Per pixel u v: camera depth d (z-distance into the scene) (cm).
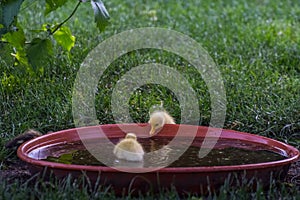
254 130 630
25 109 634
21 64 645
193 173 428
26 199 430
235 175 436
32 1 675
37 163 441
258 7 1236
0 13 557
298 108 665
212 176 433
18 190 444
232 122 648
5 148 546
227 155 511
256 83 744
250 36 974
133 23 1028
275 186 462
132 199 434
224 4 1270
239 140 548
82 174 432
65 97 674
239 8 1201
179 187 433
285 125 635
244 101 686
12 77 701
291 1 1300
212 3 1258
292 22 1115
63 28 643
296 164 550
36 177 454
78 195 427
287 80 762
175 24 1041
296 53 892
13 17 557
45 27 636
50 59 754
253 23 1082
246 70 803
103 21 563
